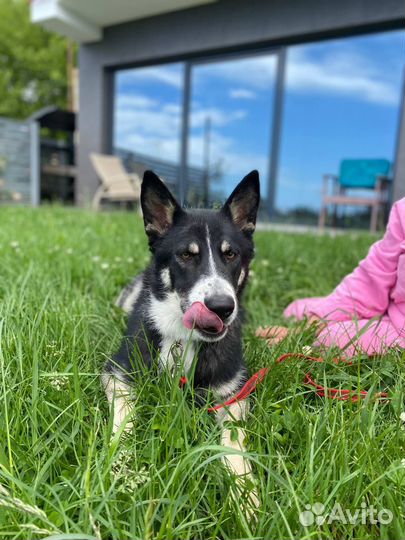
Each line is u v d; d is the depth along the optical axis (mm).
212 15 2389
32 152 3355
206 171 2811
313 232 2027
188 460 359
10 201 3287
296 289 1016
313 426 422
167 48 2596
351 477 351
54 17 2555
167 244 566
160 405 445
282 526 327
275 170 2594
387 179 2150
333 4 2014
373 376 519
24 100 7270
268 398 488
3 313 583
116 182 2783
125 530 325
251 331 711
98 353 578
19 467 369
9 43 6848
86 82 3020
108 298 858
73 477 360
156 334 544
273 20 2201
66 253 1079
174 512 324
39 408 423
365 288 695
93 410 433
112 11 2572
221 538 343
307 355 575
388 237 669
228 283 509
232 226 586
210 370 509
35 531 290
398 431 411
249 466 404
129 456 390
